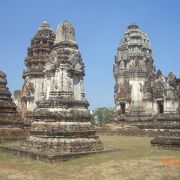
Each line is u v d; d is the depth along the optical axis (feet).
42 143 81.56
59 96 87.10
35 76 180.14
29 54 187.62
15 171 63.31
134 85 234.58
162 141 93.81
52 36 187.73
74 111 85.97
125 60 242.99
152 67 242.58
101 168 62.69
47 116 84.69
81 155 77.82
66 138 81.66
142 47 242.99
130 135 187.32
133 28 248.32
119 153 81.87
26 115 169.58
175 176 53.57
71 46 93.30
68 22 94.99
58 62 88.99
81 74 93.91
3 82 135.33
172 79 199.00
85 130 85.66
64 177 57.00
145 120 213.05
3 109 129.90
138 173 56.85
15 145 103.50
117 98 240.32
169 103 195.52
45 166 67.97
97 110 387.34
